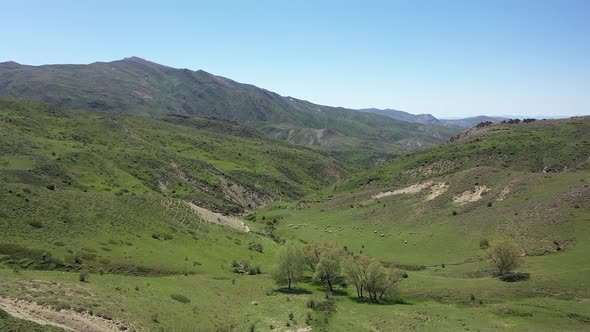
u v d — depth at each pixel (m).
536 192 113.38
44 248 66.69
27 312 42.00
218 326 55.78
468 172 142.88
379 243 115.69
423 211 129.50
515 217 102.38
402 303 70.19
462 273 82.94
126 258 74.50
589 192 98.75
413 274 86.38
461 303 66.38
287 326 58.75
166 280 71.50
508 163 176.12
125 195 106.00
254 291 77.31
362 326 58.97
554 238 87.06
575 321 55.41
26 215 73.69
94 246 74.06
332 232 133.88
